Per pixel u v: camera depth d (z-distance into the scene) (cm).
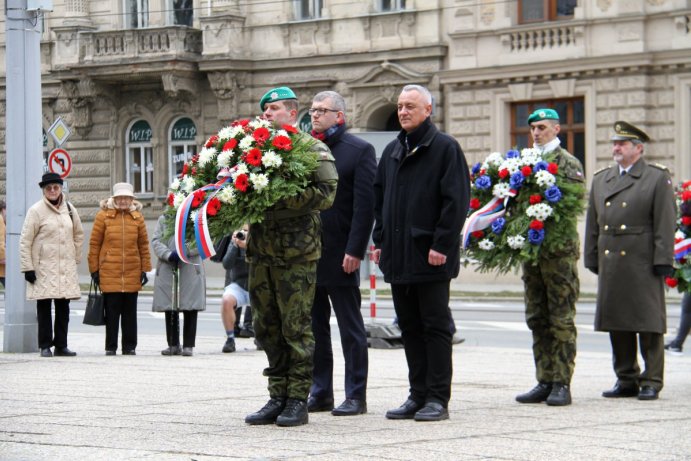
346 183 1010
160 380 1226
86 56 3962
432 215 939
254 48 3812
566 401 1052
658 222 1126
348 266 986
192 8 3938
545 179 1046
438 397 945
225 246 1608
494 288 3303
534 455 774
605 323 1132
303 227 909
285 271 910
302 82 3725
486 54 3384
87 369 1351
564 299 1059
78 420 931
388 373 1320
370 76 3594
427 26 3509
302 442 828
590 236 1186
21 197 1659
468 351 1659
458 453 780
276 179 881
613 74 3183
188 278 1577
